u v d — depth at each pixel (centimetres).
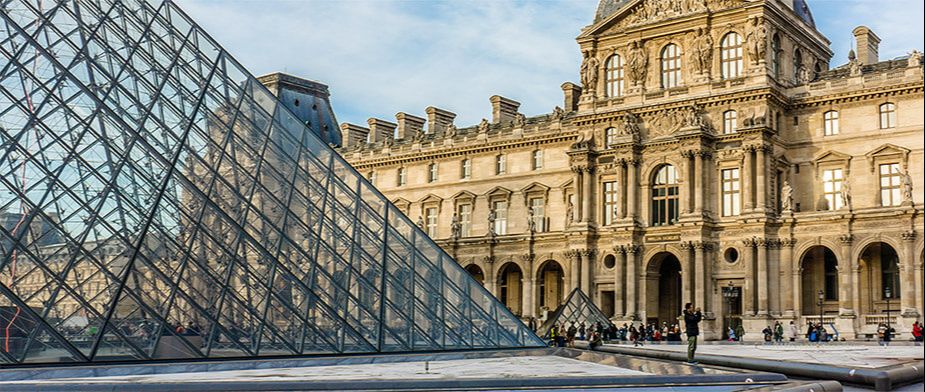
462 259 12788
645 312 10669
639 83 11069
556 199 12625
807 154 10569
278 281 4428
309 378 3384
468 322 5103
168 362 3850
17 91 4294
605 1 11781
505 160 13238
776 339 9325
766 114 10219
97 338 3709
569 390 3269
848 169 10331
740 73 10531
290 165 5044
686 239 10369
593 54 11556
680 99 10675
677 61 10931
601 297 11138
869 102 10275
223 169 4734
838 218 9662
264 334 4200
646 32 11069
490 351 5038
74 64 4647
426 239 5219
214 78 5247
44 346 3603
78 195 4097
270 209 4750
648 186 10850
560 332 8750
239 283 4281
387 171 14588
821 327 9206
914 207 9238
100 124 4416
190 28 5456
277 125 5200
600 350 6769
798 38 11025
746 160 10188
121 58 4869
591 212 11281
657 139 10744
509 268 13100
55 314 3697
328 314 4506
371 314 4709
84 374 3491
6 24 4522
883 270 10106
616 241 10894
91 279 3875
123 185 4244
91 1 5025
